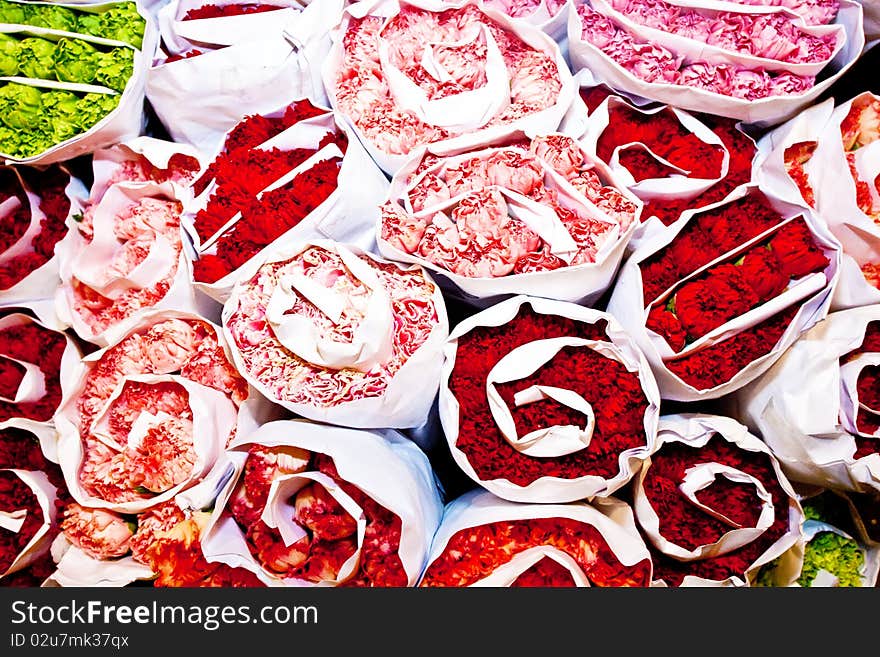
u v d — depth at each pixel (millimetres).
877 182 982
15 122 1033
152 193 1115
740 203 966
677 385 884
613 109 1077
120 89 1065
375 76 1085
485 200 905
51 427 1051
